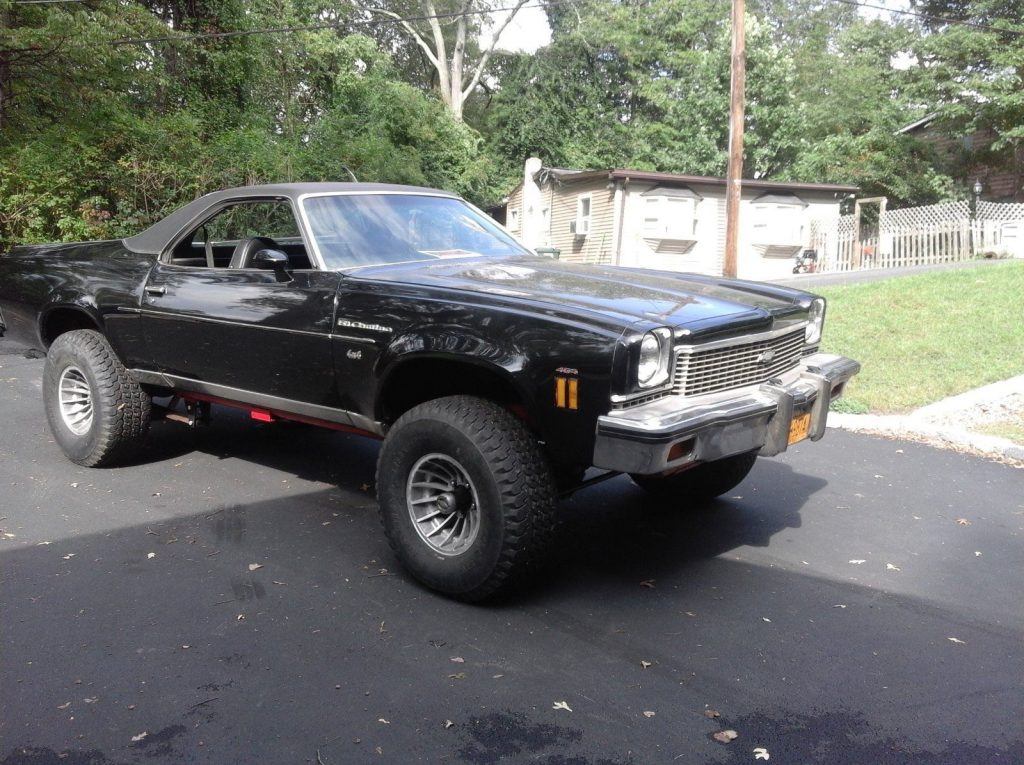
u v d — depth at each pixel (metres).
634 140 35.66
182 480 4.90
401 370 3.54
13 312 5.35
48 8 15.30
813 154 27.88
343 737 2.47
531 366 3.09
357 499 4.64
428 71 44.75
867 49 32.78
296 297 3.85
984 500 4.75
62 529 4.09
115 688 2.71
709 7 37.12
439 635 3.10
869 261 23.14
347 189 4.36
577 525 4.34
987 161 27.25
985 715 2.64
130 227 15.38
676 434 2.88
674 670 2.88
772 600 3.46
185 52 21.45
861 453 5.66
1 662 2.86
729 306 3.47
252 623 3.17
